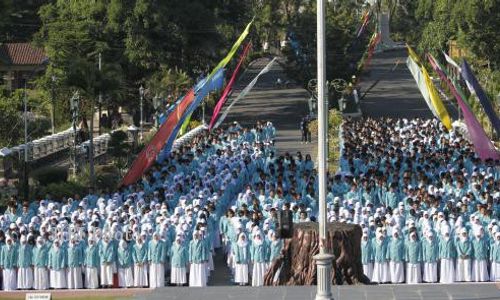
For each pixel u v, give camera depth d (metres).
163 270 45.62
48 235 45.78
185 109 62.75
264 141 74.00
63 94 87.38
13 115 77.44
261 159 63.88
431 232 45.34
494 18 98.94
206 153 66.44
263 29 149.38
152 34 98.50
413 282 45.56
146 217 47.53
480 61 101.88
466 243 45.16
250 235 46.03
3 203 58.16
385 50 166.25
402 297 36.47
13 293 43.69
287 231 35.75
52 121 85.00
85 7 98.56
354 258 40.66
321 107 35.38
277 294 37.41
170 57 99.62
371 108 110.38
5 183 61.38
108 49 94.88
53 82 85.44
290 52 106.50
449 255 45.34
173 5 99.38
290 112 108.19
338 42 103.69
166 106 89.50
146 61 98.25
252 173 62.47
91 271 45.47
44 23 101.50
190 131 85.12
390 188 53.44
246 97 119.38
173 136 63.00
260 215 47.16
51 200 52.66
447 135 70.75
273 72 138.50
